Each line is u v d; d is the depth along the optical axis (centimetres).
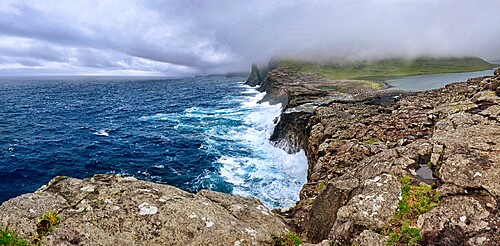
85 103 8744
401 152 1005
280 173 2603
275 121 4031
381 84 6512
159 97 10350
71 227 642
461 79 7600
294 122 3189
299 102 4169
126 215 694
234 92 11175
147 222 684
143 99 9769
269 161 2923
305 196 1480
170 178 2794
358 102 3697
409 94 3869
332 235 768
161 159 3300
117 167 3152
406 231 694
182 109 6912
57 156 3491
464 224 650
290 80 8169
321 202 952
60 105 8194
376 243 688
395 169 912
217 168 2870
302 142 2908
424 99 2902
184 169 2956
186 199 785
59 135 4509
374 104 3416
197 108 6906
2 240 583
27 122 5494
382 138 1825
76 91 14000
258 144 3569
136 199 743
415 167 920
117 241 638
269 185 2370
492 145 863
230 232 689
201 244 654
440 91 3412
